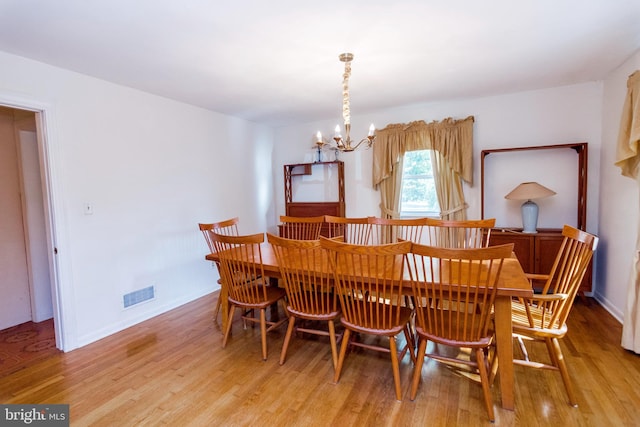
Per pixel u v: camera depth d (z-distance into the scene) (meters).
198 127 3.83
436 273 1.99
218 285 4.14
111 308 2.90
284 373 2.19
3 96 2.22
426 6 1.82
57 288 2.55
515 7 1.86
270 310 3.33
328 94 3.46
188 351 2.52
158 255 3.35
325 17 1.90
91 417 1.80
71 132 2.62
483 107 3.82
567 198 3.54
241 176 4.52
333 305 2.24
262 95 3.43
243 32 2.06
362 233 3.76
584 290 3.26
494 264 2.19
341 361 2.06
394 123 4.30
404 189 4.37
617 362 2.20
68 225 2.59
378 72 2.84
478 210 3.91
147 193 3.23
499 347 1.76
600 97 3.32
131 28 1.97
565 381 1.81
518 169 3.71
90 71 2.64
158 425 1.73
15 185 3.13
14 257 3.13
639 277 2.27
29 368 2.31
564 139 3.50
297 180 5.07
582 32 2.18
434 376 2.11
